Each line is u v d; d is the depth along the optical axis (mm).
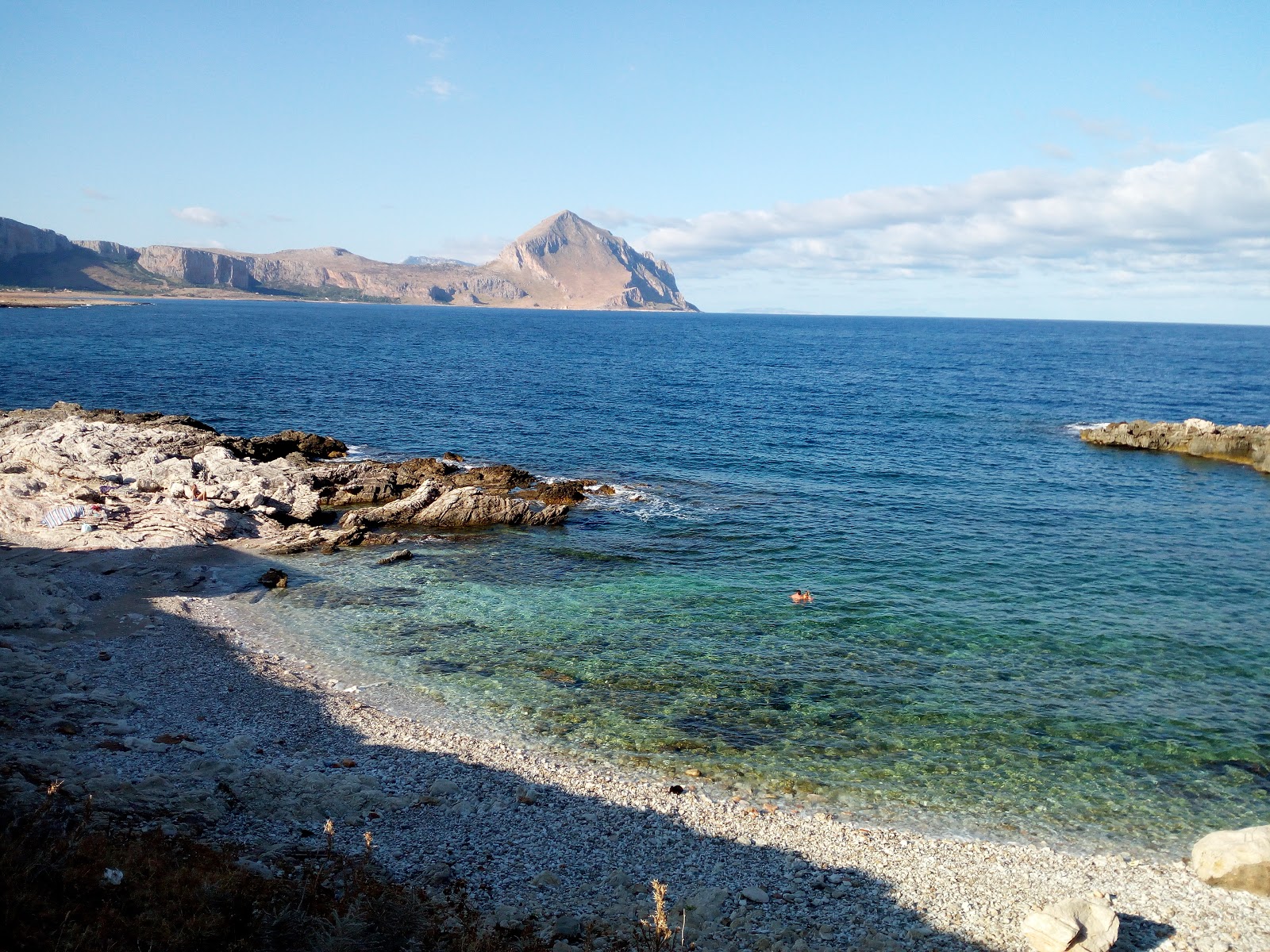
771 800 19297
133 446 49156
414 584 34500
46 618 27016
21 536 35594
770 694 24812
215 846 14008
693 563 37469
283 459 50906
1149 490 53500
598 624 30297
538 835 16969
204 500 41656
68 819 13141
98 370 97125
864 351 188625
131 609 29703
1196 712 24109
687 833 17562
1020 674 26359
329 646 27844
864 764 21078
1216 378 127188
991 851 17516
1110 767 21172
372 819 16734
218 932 10789
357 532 39750
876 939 13992
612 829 17484
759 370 130000
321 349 145000
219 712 21953
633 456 60844
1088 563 37812
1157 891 16281
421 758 20281
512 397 90875
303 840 15211
